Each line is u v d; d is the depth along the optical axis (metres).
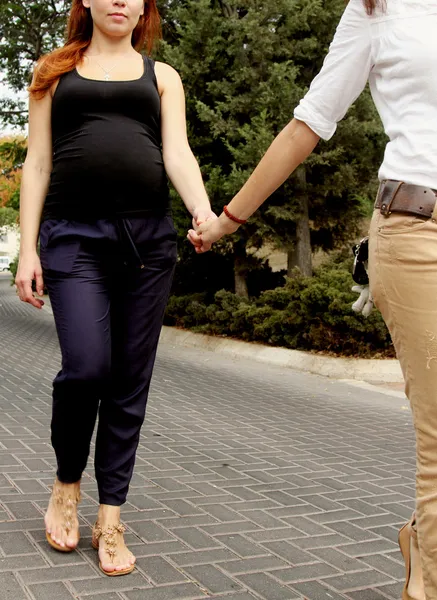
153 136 2.70
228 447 5.23
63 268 2.59
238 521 3.48
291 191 12.49
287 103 11.94
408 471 4.82
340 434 6.09
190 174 2.65
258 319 11.90
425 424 1.94
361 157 12.78
